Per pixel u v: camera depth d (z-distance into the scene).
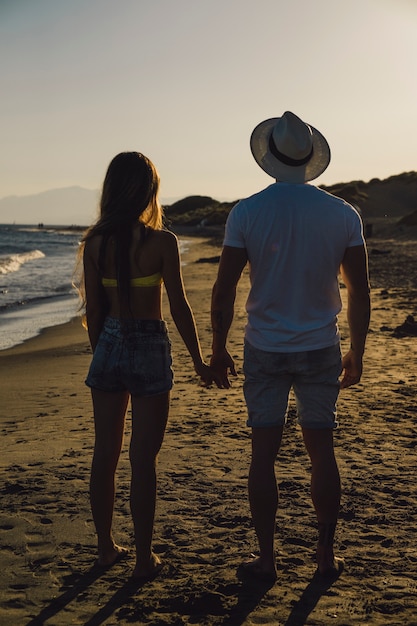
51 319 15.88
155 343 3.06
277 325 3.02
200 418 6.09
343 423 5.75
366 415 6.01
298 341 3.00
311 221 2.97
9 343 12.52
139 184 3.05
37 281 27.47
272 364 3.02
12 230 163.00
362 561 3.23
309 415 3.08
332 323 3.06
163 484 4.30
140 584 3.03
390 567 3.16
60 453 5.09
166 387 3.08
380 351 9.33
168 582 3.04
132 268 3.01
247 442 5.26
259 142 3.17
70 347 11.56
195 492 4.16
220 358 3.15
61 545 3.43
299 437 5.35
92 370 3.10
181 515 3.81
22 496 4.13
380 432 5.46
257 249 3.01
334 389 3.08
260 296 3.04
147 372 3.03
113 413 3.13
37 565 3.22
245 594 2.91
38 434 5.80
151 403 3.06
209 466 4.66
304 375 3.02
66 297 21.05
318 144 3.15
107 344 3.07
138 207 3.04
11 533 3.57
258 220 3.00
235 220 3.04
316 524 3.67
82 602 2.87
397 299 15.78
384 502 3.97
